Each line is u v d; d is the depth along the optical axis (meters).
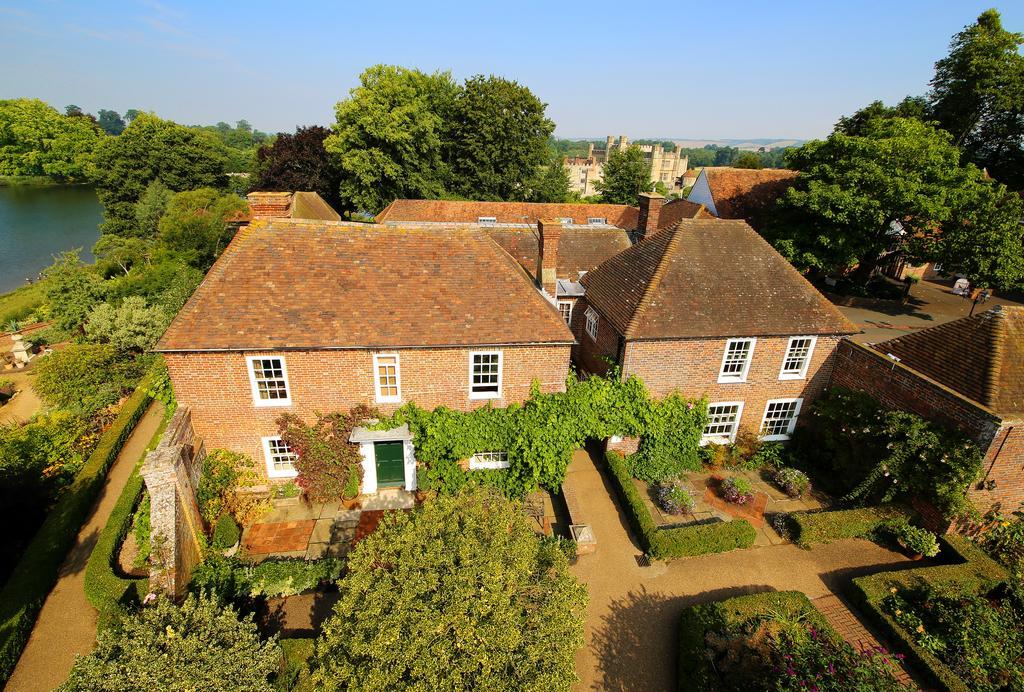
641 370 18.66
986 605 13.02
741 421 20.56
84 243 70.50
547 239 19.42
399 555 10.39
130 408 23.23
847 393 18.92
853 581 14.17
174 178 64.00
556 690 9.12
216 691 9.53
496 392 17.89
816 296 19.98
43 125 106.12
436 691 8.48
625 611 14.05
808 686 10.22
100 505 18.06
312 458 17.03
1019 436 14.75
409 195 54.16
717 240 20.50
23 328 38.03
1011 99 41.66
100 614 13.08
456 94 56.03
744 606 13.29
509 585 9.87
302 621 13.50
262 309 16.06
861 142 31.50
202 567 13.98
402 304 17.00
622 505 17.89
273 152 59.81
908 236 34.41
